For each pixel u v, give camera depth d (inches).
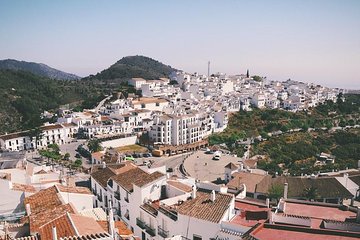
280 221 1390.3
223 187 2087.8
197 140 7111.2
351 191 3538.4
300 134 7593.5
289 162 5713.6
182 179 2443.4
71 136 7047.2
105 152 5398.6
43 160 5152.6
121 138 6628.9
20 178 2164.1
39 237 1151.0
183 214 1589.6
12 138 6186.0
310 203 1856.5
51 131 6678.2
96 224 1278.3
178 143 6766.7
